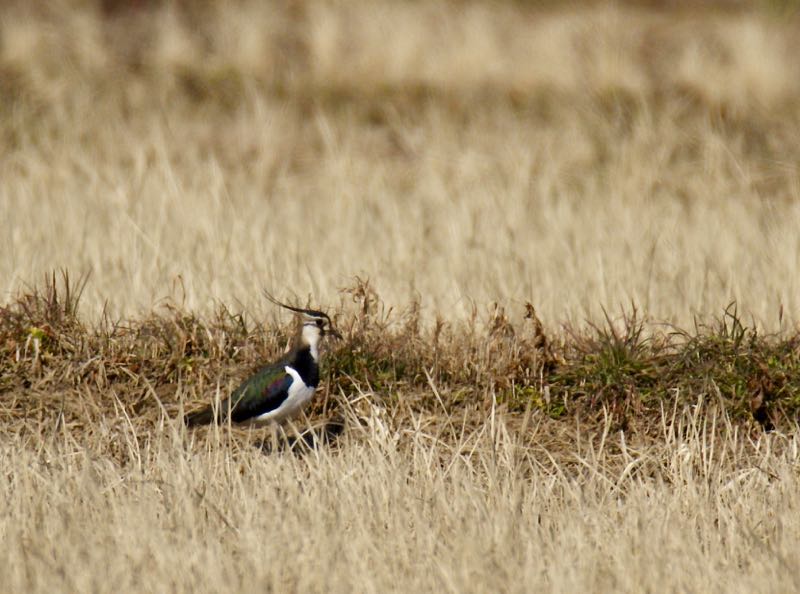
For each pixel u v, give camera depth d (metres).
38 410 14.91
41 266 19.36
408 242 21.50
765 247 21.28
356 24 36.09
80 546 10.91
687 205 26.30
